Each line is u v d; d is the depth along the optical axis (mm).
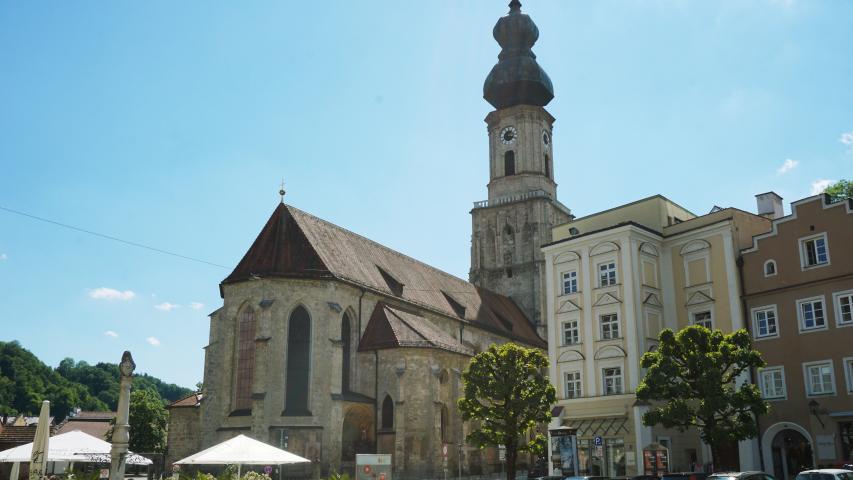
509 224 107562
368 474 45562
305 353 66688
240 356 67250
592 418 57562
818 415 48000
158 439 109312
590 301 60031
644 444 53625
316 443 63406
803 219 51719
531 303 104000
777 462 50438
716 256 57062
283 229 71938
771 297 52781
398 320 73500
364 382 69812
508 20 112125
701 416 41656
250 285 67750
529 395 53156
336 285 69312
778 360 51281
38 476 33125
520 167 108438
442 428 69062
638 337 56656
